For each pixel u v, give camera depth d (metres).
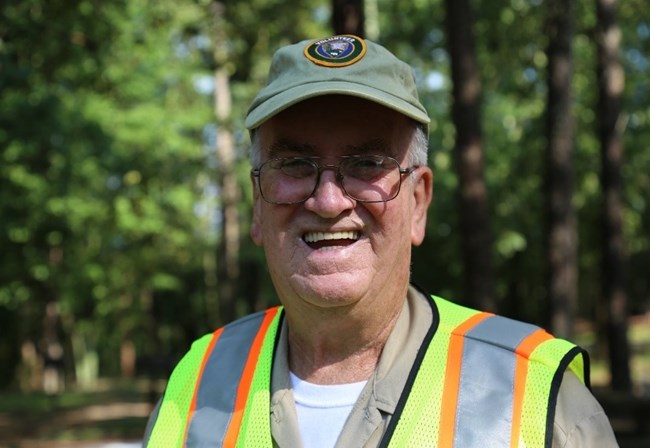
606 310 13.13
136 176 18.66
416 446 1.89
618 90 12.89
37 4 9.65
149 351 36.31
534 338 1.99
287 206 2.00
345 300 1.96
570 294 10.58
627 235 20.03
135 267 24.52
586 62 16.16
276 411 2.07
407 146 2.05
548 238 10.59
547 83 10.59
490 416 1.88
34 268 18.12
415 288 2.25
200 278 34.38
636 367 19.92
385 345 2.04
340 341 2.04
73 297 23.06
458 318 2.11
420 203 2.19
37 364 31.28
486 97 15.81
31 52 10.12
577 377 1.96
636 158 17.03
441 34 14.29
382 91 1.96
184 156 19.91
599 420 1.88
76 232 18.45
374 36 13.41
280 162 2.02
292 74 2.02
